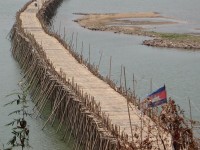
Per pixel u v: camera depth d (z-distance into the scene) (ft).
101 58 241.14
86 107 130.62
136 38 293.43
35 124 151.23
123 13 394.11
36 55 191.93
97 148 119.65
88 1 486.79
